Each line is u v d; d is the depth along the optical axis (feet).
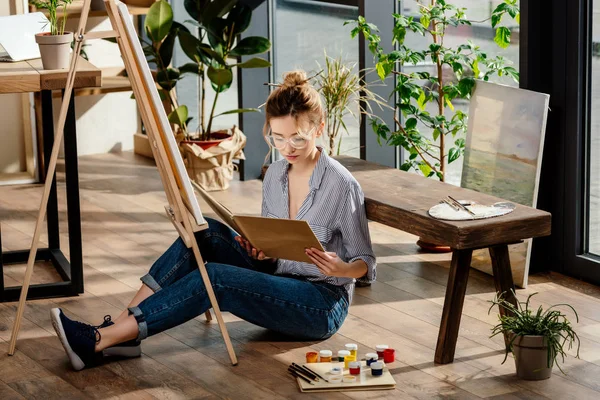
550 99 13.38
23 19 13.64
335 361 10.66
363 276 10.92
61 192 18.37
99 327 10.47
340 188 10.76
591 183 13.25
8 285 13.46
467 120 15.16
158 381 10.25
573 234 13.39
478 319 11.94
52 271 14.14
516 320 10.23
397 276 13.65
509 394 9.84
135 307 10.51
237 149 18.57
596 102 12.97
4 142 19.40
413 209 10.72
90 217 16.78
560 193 13.48
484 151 13.84
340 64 16.63
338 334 11.53
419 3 15.56
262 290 10.53
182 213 10.23
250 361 10.74
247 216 9.78
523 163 13.09
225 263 11.24
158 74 18.71
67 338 10.33
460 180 15.83
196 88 21.66
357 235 10.84
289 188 11.10
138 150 21.79
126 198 18.03
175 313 10.48
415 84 14.71
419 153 15.06
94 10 19.47
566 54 13.05
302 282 10.84
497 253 10.52
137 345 10.72
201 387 10.11
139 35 21.84
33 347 11.24
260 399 9.79
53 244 14.70
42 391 10.05
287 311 10.66
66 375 10.43
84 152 21.71
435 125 14.83
